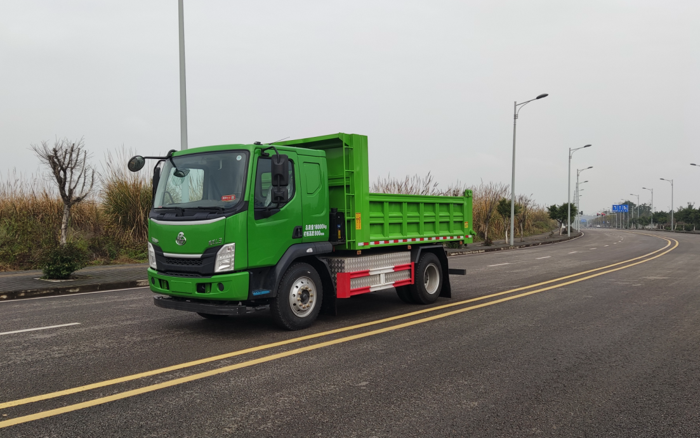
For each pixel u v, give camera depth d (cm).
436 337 679
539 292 1088
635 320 792
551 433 377
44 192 1792
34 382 488
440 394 457
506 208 3366
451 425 389
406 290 956
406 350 611
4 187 1770
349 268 779
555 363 557
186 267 666
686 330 721
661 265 1734
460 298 1020
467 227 1087
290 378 502
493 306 920
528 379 502
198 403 433
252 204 658
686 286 1179
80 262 1290
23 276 1323
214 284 647
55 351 604
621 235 5722
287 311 708
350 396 451
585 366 546
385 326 748
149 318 816
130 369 530
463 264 1819
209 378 501
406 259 911
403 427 385
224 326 752
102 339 667
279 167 651
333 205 802
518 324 763
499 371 527
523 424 393
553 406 430
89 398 445
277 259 689
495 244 3234
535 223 6225
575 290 1118
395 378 503
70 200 1390
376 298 1032
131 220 1855
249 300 685
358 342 650
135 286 1249
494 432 378
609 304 938
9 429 379
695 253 2373
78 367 538
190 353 595
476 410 420
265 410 418
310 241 741
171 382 488
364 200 798
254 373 517
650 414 414
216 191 671
